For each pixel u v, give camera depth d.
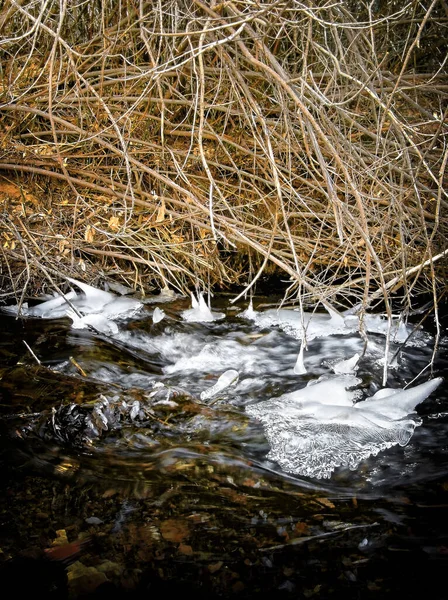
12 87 4.36
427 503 2.23
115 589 1.83
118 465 2.43
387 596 1.81
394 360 3.39
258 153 4.67
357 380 3.17
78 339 3.54
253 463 2.46
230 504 2.21
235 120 4.99
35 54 5.00
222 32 3.48
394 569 1.91
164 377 3.24
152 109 4.79
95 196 4.57
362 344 3.58
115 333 3.69
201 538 2.04
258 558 1.96
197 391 3.08
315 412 2.83
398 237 4.24
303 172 4.78
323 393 2.96
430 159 4.52
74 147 4.17
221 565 1.93
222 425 2.73
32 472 2.35
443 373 3.26
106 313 3.92
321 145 4.42
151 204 4.20
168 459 2.47
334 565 1.93
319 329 3.77
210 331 3.79
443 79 5.52
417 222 4.22
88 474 2.36
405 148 3.14
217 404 2.93
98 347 3.45
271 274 4.72
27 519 2.10
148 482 2.32
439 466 2.46
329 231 4.56
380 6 6.34
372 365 3.33
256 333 3.76
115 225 4.18
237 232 3.20
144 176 4.74
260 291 4.45
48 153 4.45
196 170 4.86
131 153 4.36
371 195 3.86
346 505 2.22
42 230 4.34
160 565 1.92
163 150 4.01
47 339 3.53
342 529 2.09
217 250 4.49
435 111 4.87
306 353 3.51
